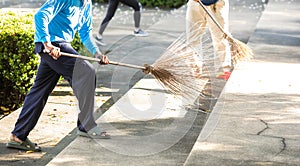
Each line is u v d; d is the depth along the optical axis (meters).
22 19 8.16
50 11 5.12
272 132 5.48
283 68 8.16
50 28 5.30
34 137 5.91
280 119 5.91
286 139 5.29
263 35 10.88
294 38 10.64
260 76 7.68
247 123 5.75
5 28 7.39
